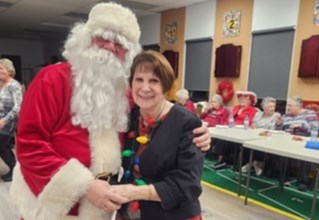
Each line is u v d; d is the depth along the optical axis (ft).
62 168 2.97
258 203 9.85
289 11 14.40
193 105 16.08
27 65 40.37
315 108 13.26
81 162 3.16
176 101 16.01
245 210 9.25
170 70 3.16
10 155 10.41
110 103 3.31
